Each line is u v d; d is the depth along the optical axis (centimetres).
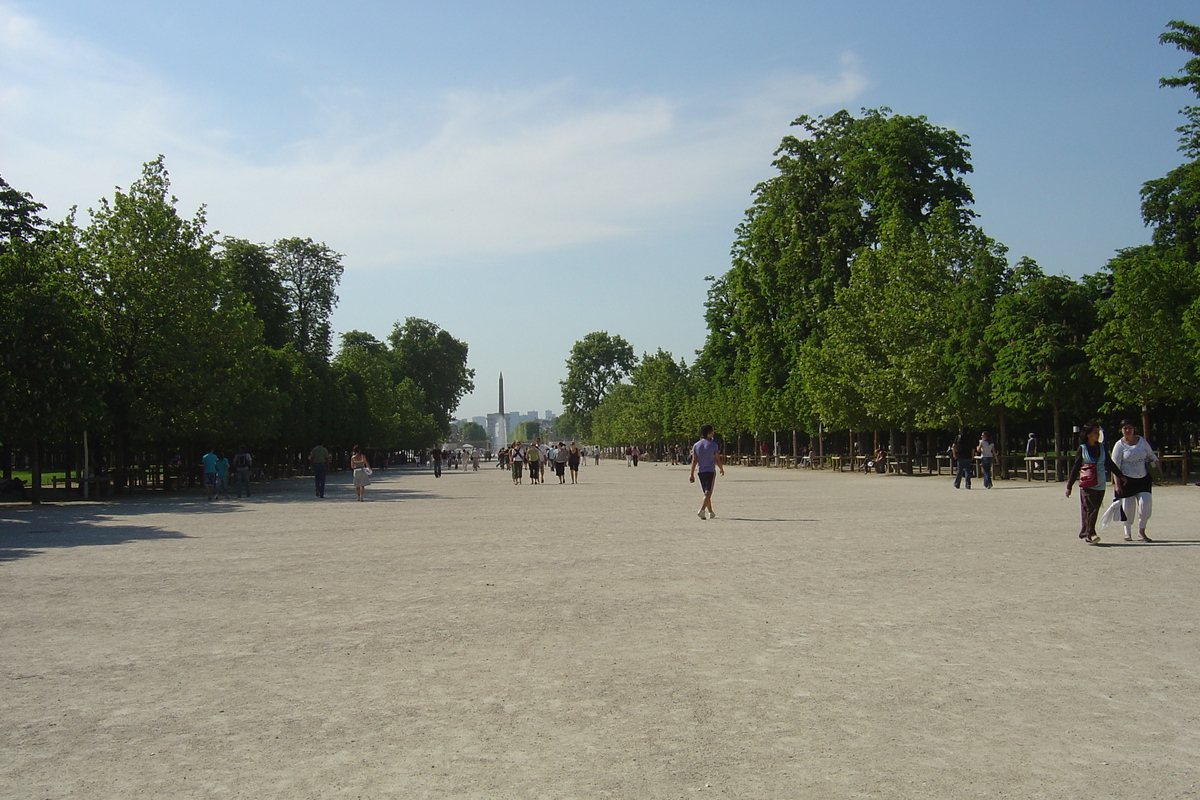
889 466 5247
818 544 1619
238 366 4538
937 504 2581
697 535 1817
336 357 9700
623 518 2284
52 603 1109
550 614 1006
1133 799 495
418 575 1311
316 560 1502
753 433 7538
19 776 547
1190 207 4481
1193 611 967
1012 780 521
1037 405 3806
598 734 607
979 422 4344
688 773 538
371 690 717
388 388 10325
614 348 16062
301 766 558
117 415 3966
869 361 4903
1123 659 776
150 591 1193
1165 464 3566
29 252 3484
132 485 4562
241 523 2317
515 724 630
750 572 1291
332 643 879
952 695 682
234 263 6594
